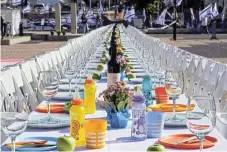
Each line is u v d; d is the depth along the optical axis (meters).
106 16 43.66
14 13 35.81
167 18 51.47
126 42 16.38
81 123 3.56
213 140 3.68
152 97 5.22
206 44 30.67
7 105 4.06
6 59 21.16
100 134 3.50
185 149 3.49
